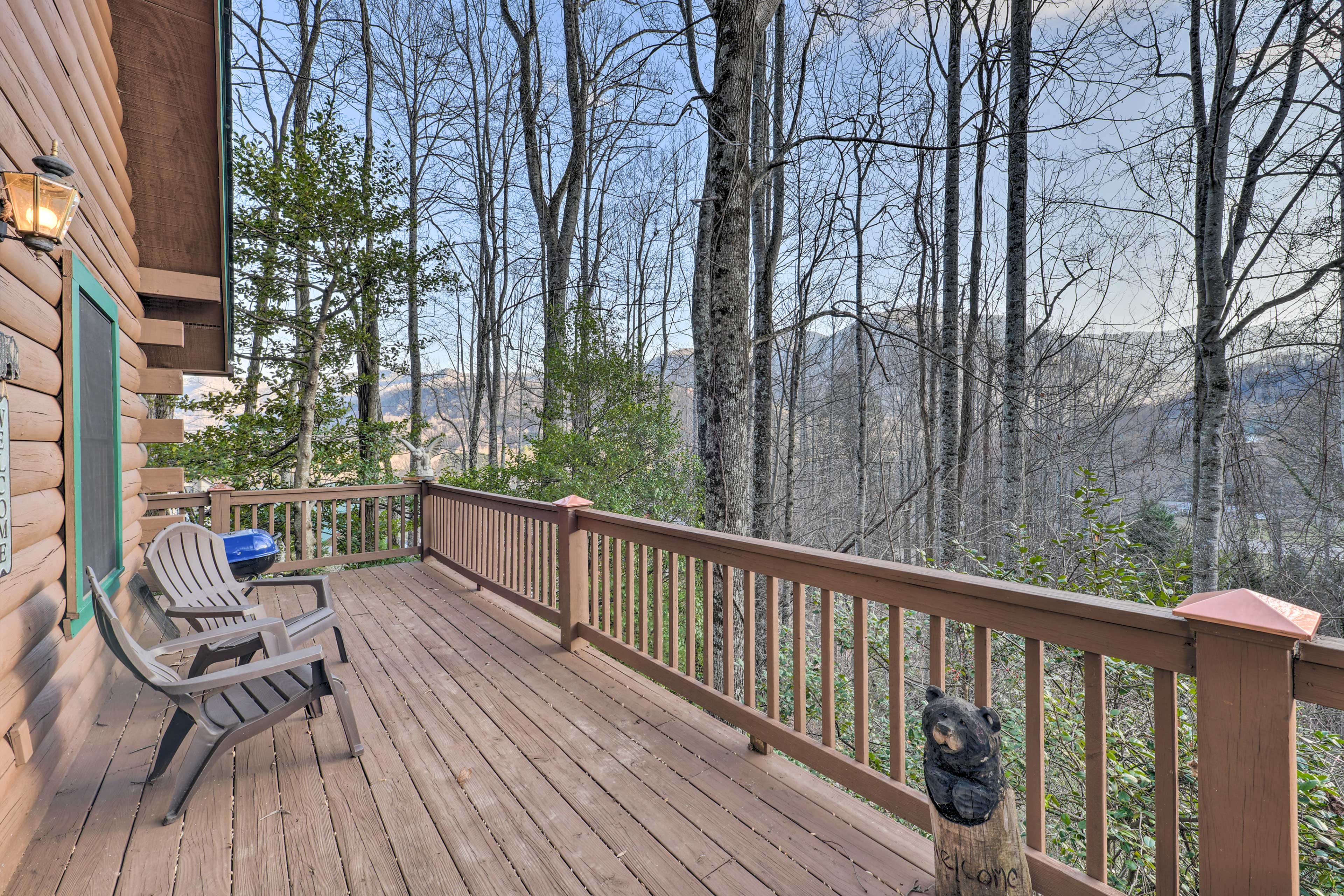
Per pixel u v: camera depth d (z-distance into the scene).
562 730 2.73
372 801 2.18
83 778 2.32
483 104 17.83
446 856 1.89
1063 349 10.55
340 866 1.85
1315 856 2.67
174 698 2.06
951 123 10.12
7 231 1.81
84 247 2.99
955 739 1.40
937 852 1.49
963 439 12.07
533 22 13.79
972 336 12.30
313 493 5.93
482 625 4.30
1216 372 7.43
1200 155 8.23
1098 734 1.54
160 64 3.75
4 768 1.85
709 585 2.78
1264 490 8.45
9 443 1.89
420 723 2.80
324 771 2.38
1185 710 3.27
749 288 5.61
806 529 19.44
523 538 4.49
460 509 5.72
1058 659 4.11
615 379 10.44
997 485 12.95
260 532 4.63
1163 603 4.15
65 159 2.63
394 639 3.99
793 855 1.88
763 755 2.50
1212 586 7.23
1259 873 1.24
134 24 3.56
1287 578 8.17
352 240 9.28
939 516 10.30
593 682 3.28
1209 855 1.31
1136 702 3.71
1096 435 10.48
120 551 3.55
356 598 5.02
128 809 2.12
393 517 6.50
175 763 2.45
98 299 2.99
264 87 14.80
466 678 3.34
